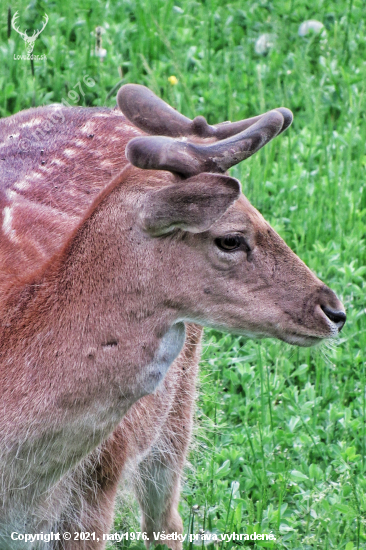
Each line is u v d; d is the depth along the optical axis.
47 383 7.20
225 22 18.50
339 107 16.62
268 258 7.70
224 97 16.22
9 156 9.34
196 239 7.37
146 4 17.92
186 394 9.77
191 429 9.98
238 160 7.21
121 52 17.05
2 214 8.46
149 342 7.38
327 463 10.33
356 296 12.62
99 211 7.38
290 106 16.55
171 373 9.17
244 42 18.09
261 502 9.66
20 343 7.27
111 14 17.94
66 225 8.63
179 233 7.31
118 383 7.34
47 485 7.54
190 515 9.87
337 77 16.89
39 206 8.73
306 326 7.82
